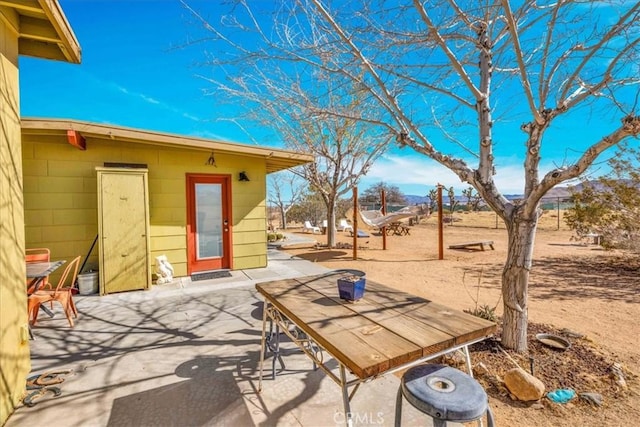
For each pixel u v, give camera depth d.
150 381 2.25
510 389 2.02
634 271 5.95
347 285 1.87
